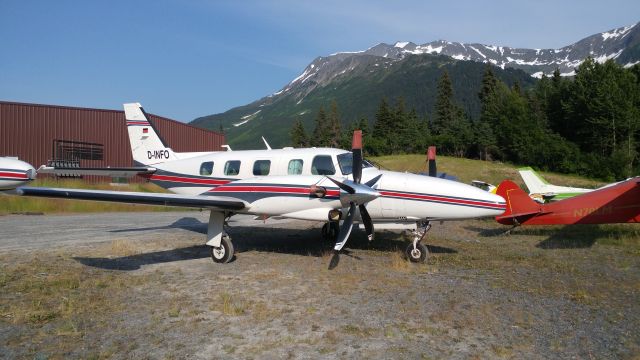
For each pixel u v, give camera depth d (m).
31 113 29.33
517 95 64.88
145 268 7.86
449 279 7.16
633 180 10.80
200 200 7.84
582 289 6.60
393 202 8.66
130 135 12.69
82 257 8.65
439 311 5.51
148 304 5.80
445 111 77.00
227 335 4.74
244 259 8.71
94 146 31.55
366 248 10.05
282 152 10.00
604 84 50.38
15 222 14.35
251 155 10.34
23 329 4.89
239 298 6.06
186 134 36.84
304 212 8.33
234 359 4.16
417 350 4.35
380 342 4.54
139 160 12.56
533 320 5.21
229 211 8.52
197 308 5.64
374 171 9.13
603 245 10.66
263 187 8.53
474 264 8.39
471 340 4.60
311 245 10.41
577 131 54.19
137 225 13.99
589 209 11.01
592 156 47.75
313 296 6.16
